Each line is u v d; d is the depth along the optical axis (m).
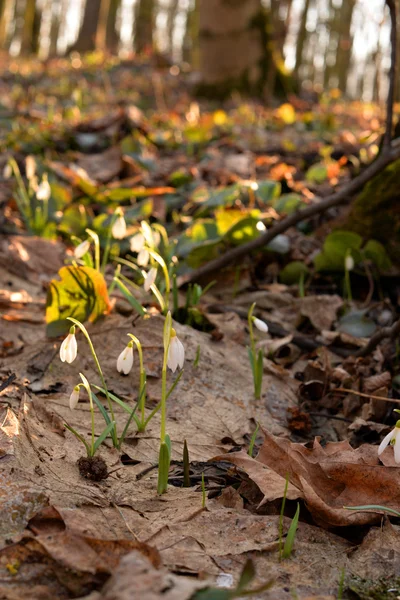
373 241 0.98
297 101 3.40
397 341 0.87
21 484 0.59
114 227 0.82
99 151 1.78
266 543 0.58
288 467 0.63
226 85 3.57
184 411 0.74
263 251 1.01
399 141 1.01
